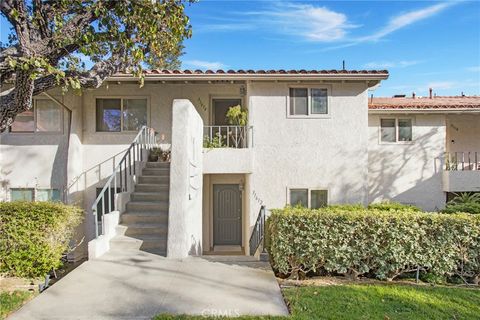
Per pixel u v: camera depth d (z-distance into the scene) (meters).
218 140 12.05
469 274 7.26
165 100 12.93
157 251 8.03
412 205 12.78
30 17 6.40
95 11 6.52
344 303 5.78
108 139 12.66
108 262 7.23
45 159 12.41
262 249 9.29
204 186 13.98
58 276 8.85
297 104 12.21
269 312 5.12
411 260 7.21
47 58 6.49
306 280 7.35
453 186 13.20
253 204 12.06
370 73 11.52
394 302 5.90
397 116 13.59
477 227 7.18
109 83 12.32
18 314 4.91
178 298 5.51
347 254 7.26
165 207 9.38
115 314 4.92
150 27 7.23
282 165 12.12
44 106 12.44
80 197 12.34
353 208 10.09
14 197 12.38
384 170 13.53
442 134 13.59
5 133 12.38
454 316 5.43
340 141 12.16
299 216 7.33
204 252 13.30
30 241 7.82
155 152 12.09
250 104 12.08
